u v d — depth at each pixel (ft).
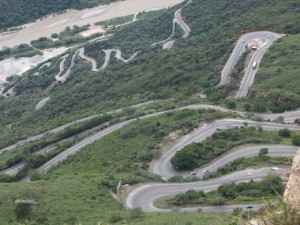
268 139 497.05
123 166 501.56
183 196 387.14
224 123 557.33
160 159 509.76
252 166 438.40
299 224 79.36
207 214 321.52
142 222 304.50
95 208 368.68
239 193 376.89
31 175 563.07
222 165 464.65
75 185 413.80
